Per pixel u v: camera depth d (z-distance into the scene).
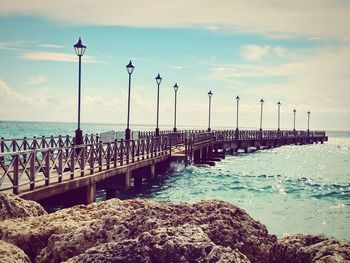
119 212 8.14
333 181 35.62
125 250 5.06
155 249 5.07
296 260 5.65
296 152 80.38
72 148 16.53
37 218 8.23
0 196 9.38
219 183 29.94
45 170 14.59
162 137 32.81
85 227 6.83
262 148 80.88
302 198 24.69
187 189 26.64
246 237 6.57
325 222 17.81
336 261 4.90
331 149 98.50
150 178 27.52
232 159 56.78
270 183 31.25
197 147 41.25
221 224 6.66
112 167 21.02
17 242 7.20
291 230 16.19
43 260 6.54
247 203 22.23
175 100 44.22
